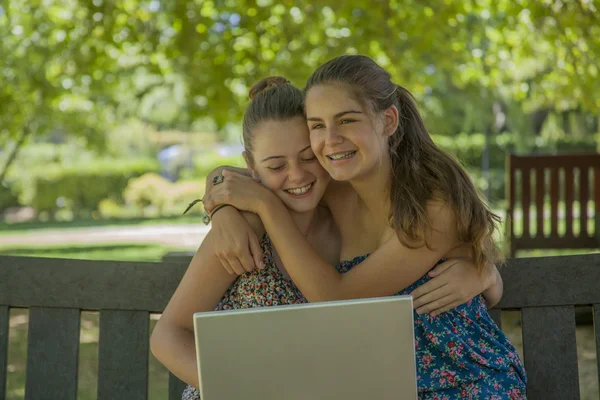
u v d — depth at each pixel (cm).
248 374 141
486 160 1981
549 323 199
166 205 2125
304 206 193
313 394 142
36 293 203
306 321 142
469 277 187
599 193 583
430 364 186
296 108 190
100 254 1038
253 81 687
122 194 2119
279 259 193
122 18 717
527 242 587
